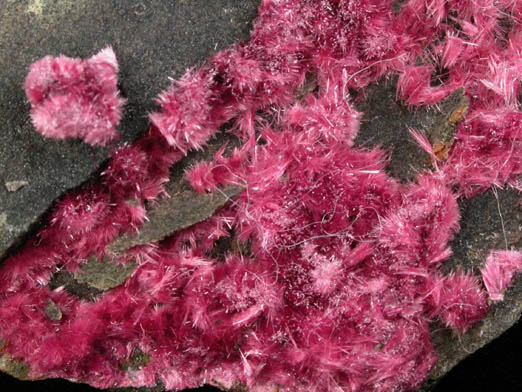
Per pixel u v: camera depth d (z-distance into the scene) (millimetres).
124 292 46
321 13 46
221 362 47
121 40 45
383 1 47
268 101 46
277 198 46
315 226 46
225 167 46
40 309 46
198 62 45
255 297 45
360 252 46
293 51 46
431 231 47
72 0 45
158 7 45
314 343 46
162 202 46
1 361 46
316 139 46
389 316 46
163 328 46
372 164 47
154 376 47
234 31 46
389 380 47
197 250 47
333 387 46
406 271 46
